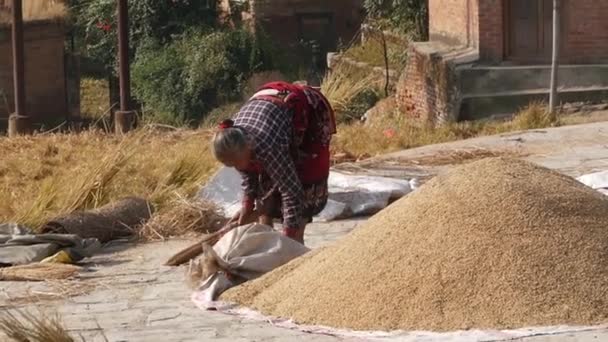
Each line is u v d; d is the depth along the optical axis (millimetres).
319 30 33188
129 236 10617
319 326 7254
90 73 35094
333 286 7516
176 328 7535
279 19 32875
